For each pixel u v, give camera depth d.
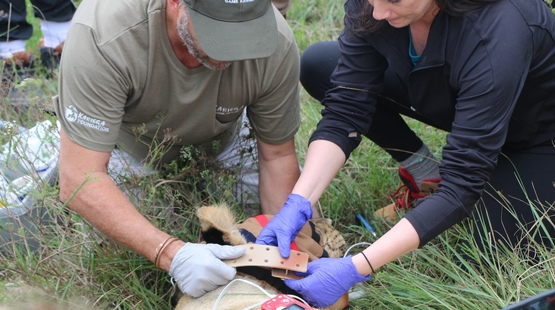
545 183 2.93
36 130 2.96
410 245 2.48
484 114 2.46
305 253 2.48
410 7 2.32
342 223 3.36
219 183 3.11
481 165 2.48
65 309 2.43
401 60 2.73
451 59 2.56
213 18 2.35
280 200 3.04
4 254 2.86
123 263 2.79
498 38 2.43
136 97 2.67
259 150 3.05
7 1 4.45
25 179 2.89
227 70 2.68
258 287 2.30
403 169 3.35
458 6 2.44
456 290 2.73
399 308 2.74
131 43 2.53
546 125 2.89
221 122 2.95
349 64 2.85
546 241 2.95
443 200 2.49
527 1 2.52
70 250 2.76
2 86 3.34
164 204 3.04
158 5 2.50
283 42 2.71
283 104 2.86
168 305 2.74
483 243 2.87
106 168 2.64
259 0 2.39
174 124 2.83
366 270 2.46
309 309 2.10
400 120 3.31
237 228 2.65
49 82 4.38
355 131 2.85
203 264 2.37
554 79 2.71
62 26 4.75
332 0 5.35
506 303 2.59
